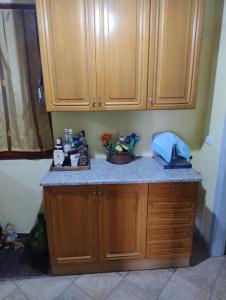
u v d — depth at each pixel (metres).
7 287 1.81
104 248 1.87
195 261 2.07
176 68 1.74
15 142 2.13
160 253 1.93
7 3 1.82
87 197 1.74
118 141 2.11
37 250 2.08
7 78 1.97
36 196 2.30
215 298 1.71
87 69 1.68
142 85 1.75
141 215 1.81
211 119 2.07
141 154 2.26
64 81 1.69
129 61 1.70
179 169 1.93
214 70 2.00
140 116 2.15
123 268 1.96
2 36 1.87
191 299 1.70
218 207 2.01
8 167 2.21
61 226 1.79
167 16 1.63
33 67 1.95
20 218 2.37
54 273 1.91
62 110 1.75
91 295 1.74
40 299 1.71
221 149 1.92
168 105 1.81
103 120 2.13
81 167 1.90
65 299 1.71
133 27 1.64
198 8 1.64
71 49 1.64
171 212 1.83
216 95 1.98
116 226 1.83
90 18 1.60
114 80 1.72
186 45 1.70
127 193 1.75
